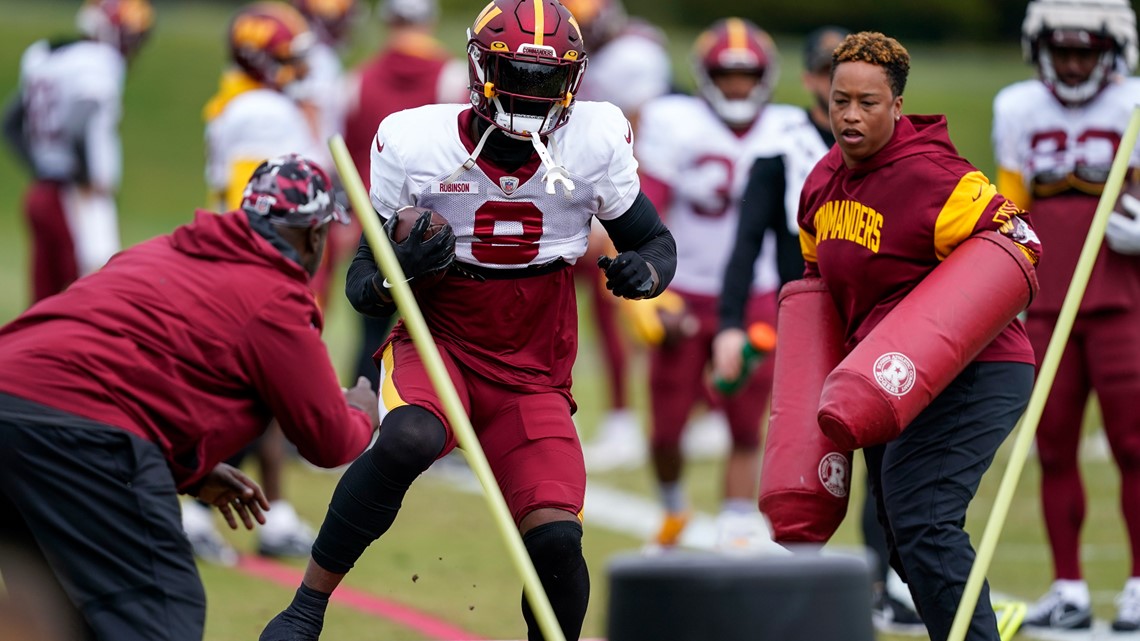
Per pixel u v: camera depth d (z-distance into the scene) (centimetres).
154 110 9319
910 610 2142
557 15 1463
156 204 7819
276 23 2719
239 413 1430
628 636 1211
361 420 1538
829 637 1192
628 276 1487
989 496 3019
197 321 1401
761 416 2466
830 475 1609
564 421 1544
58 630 1418
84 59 3403
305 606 1530
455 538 2722
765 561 1202
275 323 1413
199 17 12244
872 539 2172
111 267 1441
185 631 1363
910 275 1544
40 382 1370
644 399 4362
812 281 1684
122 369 1381
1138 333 2097
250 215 1466
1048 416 2138
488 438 1548
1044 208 2123
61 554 1358
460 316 1538
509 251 1510
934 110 8888
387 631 2088
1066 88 2077
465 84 3484
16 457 1353
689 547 2678
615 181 1518
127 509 1361
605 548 2691
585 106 1529
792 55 11050
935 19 12256
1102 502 3009
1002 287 1503
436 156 1494
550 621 1364
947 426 1530
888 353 1473
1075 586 2150
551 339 1561
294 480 3212
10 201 7831
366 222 1437
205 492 1592
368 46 10175
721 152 2580
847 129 1532
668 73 3925
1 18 10888
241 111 2659
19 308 5031
